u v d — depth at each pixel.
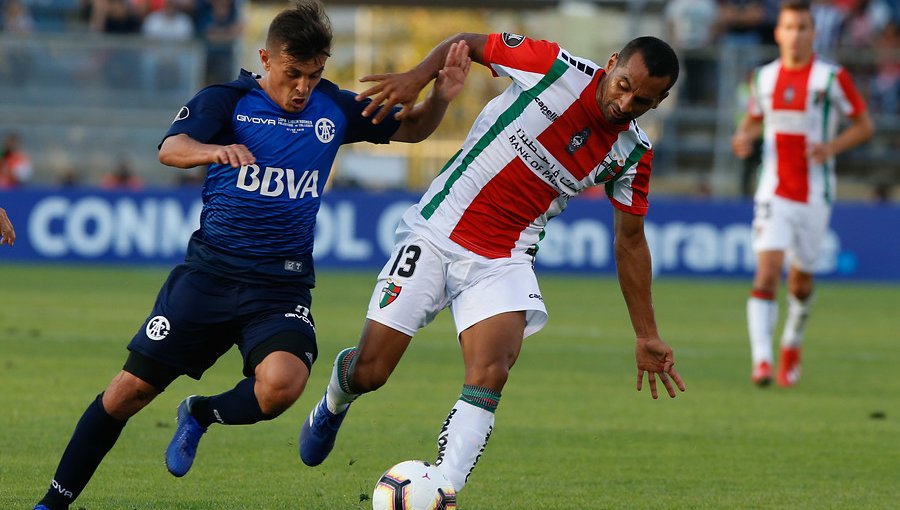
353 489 19.62
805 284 33.78
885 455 23.69
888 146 71.94
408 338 18.02
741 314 50.97
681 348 40.56
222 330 17.23
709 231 65.06
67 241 64.56
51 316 43.44
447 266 17.94
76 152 69.31
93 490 19.08
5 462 20.73
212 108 16.86
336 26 69.56
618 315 49.72
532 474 21.23
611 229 65.62
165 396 28.53
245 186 17.09
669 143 70.25
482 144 17.92
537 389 31.20
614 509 18.66
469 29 70.94
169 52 69.12
